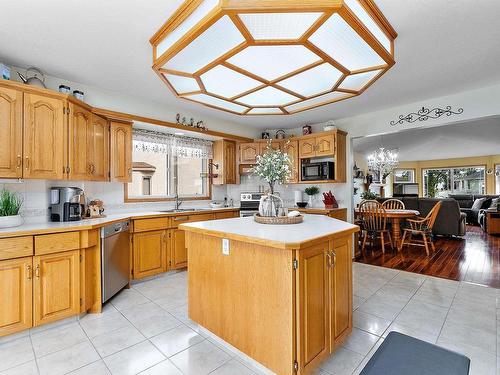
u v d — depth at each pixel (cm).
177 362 174
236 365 171
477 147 815
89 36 206
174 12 173
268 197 248
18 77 257
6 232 192
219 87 206
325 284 169
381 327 216
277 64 170
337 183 455
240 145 478
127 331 212
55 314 214
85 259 233
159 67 178
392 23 187
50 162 236
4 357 179
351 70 181
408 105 373
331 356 179
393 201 607
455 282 320
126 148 329
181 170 438
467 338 200
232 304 180
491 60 246
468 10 176
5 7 172
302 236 159
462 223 572
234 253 179
